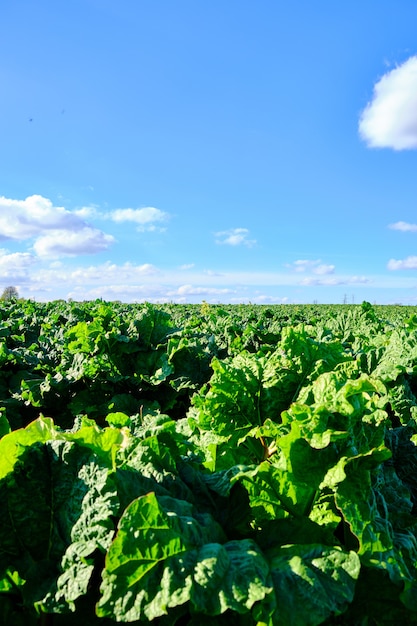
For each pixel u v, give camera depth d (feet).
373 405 7.55
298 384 9.72
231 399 9.71
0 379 23.15
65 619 5.86
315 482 6.67
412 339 15.99
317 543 6.47
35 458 6.56
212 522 6.28
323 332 24.36
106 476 5.98
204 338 25.70
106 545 5.53
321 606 5.23
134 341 23.02
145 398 21.72
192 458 8.33
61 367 23.13
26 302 62.08
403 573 6.23
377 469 7.04
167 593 5.08
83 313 42.04
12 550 6.22
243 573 5.32
